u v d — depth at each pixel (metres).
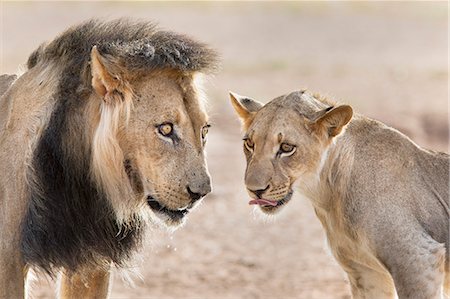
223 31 55.19
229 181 23.00
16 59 42.69
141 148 9.66
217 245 17.86
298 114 10.59
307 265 16.72
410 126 29.12
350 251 10.93
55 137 9.84
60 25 54.19
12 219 9.67
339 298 14.92
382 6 67.19
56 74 10.01
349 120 10.49
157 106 9.67
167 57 9.75
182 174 9.65
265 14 62.78
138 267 11.10
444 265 10.48
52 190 9.86
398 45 51.84
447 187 10.92
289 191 10.52
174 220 9.88
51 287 14.63
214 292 15.14
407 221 10.44
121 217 9.96
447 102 33.72
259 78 40.38
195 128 9.86
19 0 63.41
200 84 10.24
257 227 19.22
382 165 10.68
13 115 9.97
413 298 10.22
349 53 49.06
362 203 10.59
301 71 42.81
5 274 9.62
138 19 10.64
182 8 62.84
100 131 9.71
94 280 10.60
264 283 15.66
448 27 58.34
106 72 9.58
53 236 9.91
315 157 10.60
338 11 65.25
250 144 10.61
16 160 9.76
